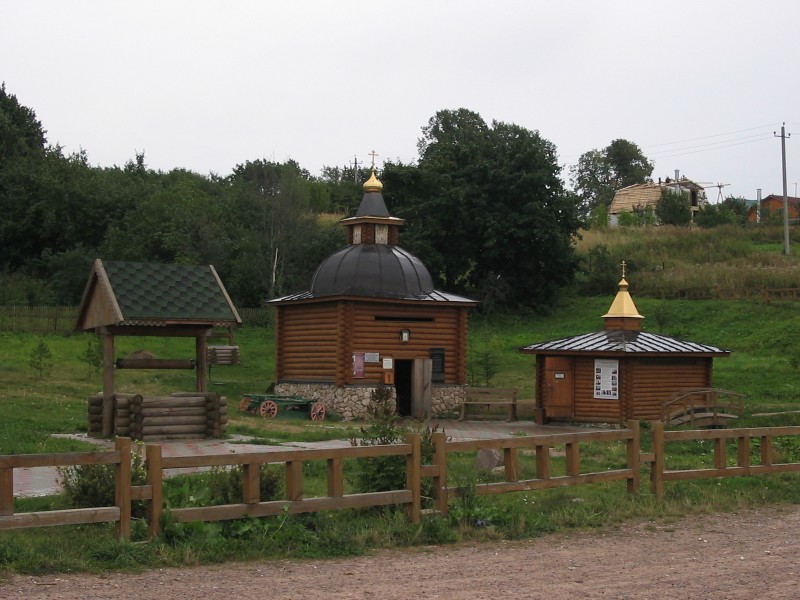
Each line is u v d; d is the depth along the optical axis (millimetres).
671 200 87500
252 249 61781
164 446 24125
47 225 67125
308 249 62562
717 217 82438
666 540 14109
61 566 11078
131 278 25750
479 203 59812
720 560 12547
